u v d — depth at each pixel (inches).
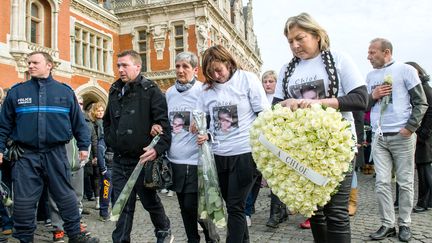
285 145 81.5
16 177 144.4
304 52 95.5
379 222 188.5
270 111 87.0
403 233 156.0
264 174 85.7
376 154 165.0
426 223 183.2
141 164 129.3
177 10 841.5
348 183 90.1
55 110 148.6
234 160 120.8
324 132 77.5
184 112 140.2
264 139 83.8
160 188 133.0
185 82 143.9
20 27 545.3
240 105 122.6
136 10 862.5
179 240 171.3
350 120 97.4
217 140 124.3
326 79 93.0
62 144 152.5
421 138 209.2
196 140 137.2
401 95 159.2
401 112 158.6
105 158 230.2
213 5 852.6
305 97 95.2
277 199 187.6
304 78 96.2
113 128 142.9
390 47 165.5
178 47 850.1
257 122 87.9
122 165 140.8
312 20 93.0
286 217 202.7
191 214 137.1
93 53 781.9
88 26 757.3
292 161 80.7
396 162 160.2
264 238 168.6
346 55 95.0
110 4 876.6
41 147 146.3
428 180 210.2
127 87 141.1
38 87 148.6
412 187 158.2
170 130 139.0
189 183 135.3
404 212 158.2
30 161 145.3
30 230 145.2
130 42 877.8
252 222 201.0
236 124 122.2
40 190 149.2
